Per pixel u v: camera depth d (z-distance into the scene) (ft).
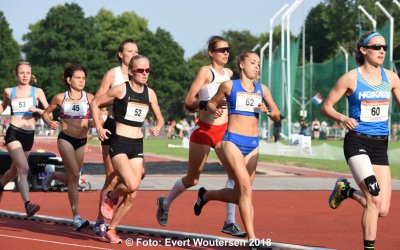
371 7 426.92
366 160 34.17
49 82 426.10
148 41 471.62
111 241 40.40
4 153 74.79
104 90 44.29
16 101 52.16
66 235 43.19
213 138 43.45
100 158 156.46
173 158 154.61
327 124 312.50
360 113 34.65
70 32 438.81
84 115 47.55
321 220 53.42
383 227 49.11
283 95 240.53
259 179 95.66
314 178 97.60
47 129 360.07
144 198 69.36
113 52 489.26
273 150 179.83
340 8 447.83
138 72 40.86
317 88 291.99
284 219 53.98
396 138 267.39
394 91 35.32
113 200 41.29
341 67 279.49
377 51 34.50
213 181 91.76
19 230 44.75
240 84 38.70
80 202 65.26
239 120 38.63
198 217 54.24
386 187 34.55
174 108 478.18
